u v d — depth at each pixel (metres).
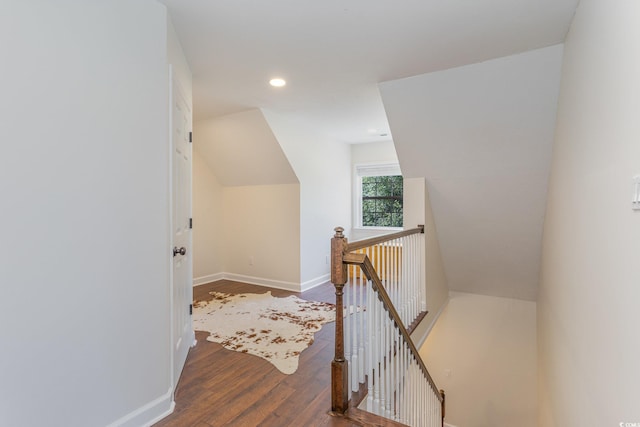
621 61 1.24
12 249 1.30
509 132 2.96
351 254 1.89
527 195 3.38
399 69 2.75
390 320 2.31
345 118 4.24
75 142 1.47
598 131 1.54
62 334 1.43
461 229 4.03
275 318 3.49
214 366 2.43
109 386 1.60
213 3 1.85
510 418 4.39
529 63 2.50
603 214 1.48
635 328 1.15
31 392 1.35
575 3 1.88
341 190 5.64
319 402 1.99
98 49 1.55
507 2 1.86
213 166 5.09
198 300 4.18
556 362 2.67
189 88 2.67
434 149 3.40
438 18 2.02
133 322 1.70
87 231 1.52
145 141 1.76
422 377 3.11
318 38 2.25
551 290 2.96
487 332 4.63
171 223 1.94
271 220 4.92
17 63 1.30
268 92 3.29
